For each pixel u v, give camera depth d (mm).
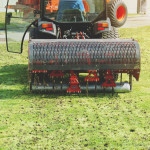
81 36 6812
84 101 5562
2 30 15758
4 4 20266
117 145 3939
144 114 4926
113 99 5660
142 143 3990
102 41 5832
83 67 5621
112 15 10438
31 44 5688
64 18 6867
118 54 5613
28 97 5820
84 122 4629
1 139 4117
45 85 5887
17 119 4754
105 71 5805
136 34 13422
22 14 7031
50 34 6871
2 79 7133
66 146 3918
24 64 8750
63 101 5566
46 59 5570
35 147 3904
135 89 6246
